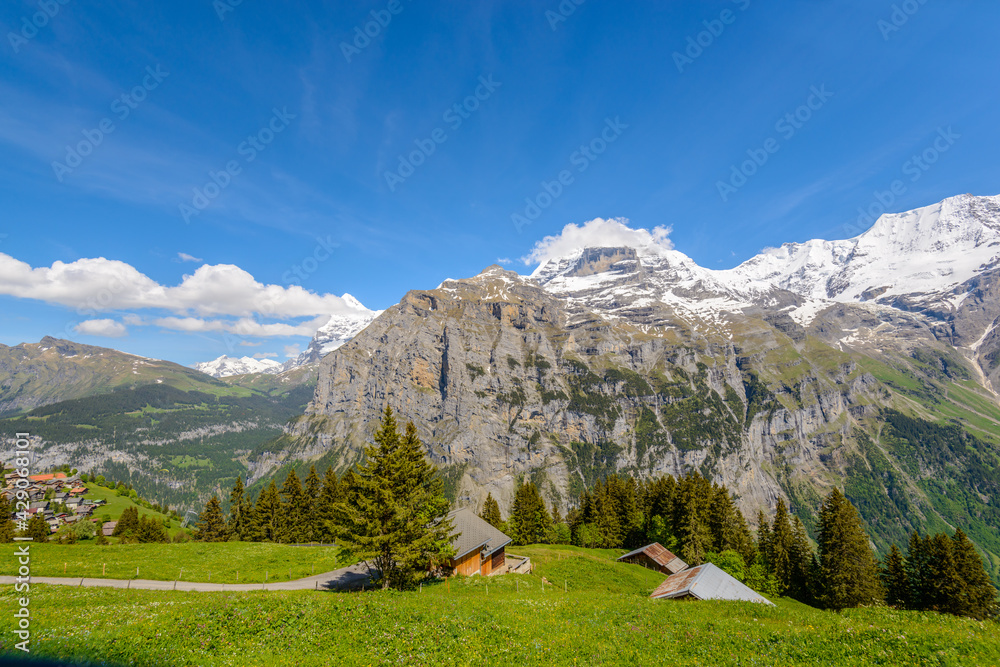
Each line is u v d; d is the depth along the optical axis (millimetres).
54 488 189500
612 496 111250
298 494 96250
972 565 65938
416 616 22812
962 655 15945
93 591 37781
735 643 19453
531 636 21219
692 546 83438
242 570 55500
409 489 39562
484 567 57312
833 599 70000
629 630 22250
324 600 24016
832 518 74188
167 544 70312
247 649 18703
